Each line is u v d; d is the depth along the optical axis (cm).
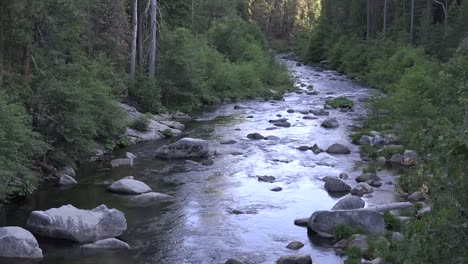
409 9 6675
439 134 692
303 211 1625
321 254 1293
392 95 3052
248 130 2917
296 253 1298
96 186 1870
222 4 6238
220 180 1967
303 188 1869
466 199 659
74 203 1672
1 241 1255
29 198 1719
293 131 2888
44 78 2117
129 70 3581
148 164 2197
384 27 6650
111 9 3428
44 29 2269
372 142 2500
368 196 1733
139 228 1480
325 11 8500
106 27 3438
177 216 1579
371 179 1917
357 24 7644
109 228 1412
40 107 2008
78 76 2295
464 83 848
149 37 3812
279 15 10538
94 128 2180
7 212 1576
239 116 3397
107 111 2381
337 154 2383
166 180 1962
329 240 1385
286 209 1645
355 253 1234
